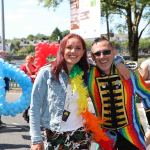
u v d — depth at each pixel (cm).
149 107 440
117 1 2570
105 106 416
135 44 2714
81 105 374
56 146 373
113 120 418
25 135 946
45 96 375
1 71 704
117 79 416
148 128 555
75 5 896
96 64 417
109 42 413
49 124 372
